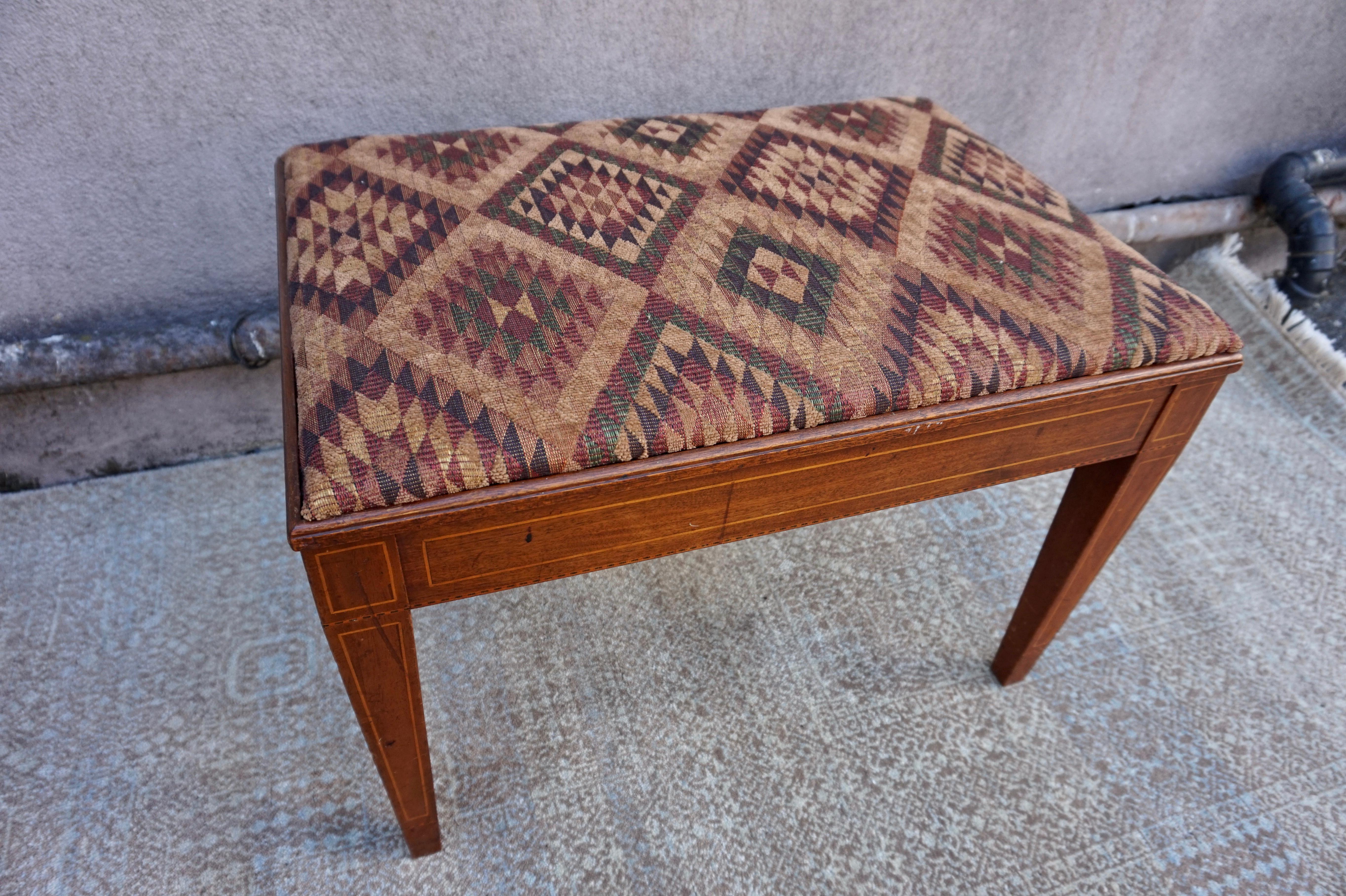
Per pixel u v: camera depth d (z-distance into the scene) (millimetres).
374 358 571
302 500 501
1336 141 1544
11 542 1096
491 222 703
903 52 1174
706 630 1039
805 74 1158
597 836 842
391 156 803
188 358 1093
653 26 1045
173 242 1053
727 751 917
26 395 1088
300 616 1033
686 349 588
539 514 549
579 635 1025
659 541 620
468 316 607
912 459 640
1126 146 1417
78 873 794
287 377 588
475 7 965
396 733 665
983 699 977
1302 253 1462
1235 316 1531
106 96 913
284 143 1017
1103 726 953
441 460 512
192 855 812
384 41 964
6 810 835
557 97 1080
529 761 901
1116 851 845
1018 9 1176
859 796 882
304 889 794
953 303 646
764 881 814
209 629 1011
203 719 922
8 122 897
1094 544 807
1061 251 721
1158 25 1259
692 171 789
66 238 1003
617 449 536
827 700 969
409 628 594
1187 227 1525
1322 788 903
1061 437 678
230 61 930
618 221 710
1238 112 1435
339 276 645
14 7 828
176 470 1215
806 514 654
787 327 612
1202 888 819
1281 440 1350
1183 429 725
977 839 851
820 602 1078
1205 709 974
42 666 961
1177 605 1091
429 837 802
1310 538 1190
